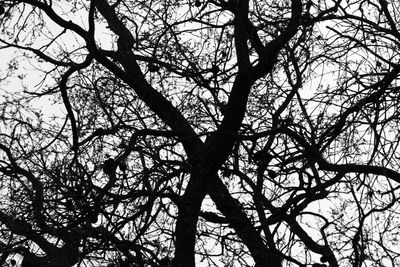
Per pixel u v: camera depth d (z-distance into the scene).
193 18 9.74
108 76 9.64
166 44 9.83
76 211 8.10
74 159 8.49
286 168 8.89
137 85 10.20
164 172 8.48
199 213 8.71
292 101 10.03
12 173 8.70
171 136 9.57
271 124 9.75
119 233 8.08
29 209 8.21
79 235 8.09
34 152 8.96
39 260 8.36
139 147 8.52
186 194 8.83
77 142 9.04
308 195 8.76
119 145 8.86
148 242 8.37
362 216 8.62
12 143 9.61
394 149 8.83
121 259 8.18
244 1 10.20
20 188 8.57
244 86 10.20
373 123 8.64
